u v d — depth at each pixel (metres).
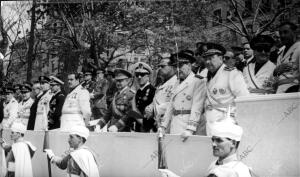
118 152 7.09
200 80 6.22
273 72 5.88
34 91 10.91
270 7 7.58
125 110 8.03
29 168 8.00
